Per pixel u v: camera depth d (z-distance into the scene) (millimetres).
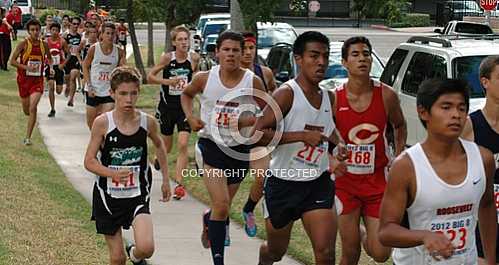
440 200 5656
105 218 8352
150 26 37750
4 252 9492
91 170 8188
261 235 11344
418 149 5707
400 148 8617
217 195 9359
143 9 27906
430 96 5621
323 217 8062
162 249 10672
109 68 16734
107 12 37594
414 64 15656
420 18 63125
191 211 12828
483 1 24703
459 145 5777
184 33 14586
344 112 8312
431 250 5441
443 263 5848
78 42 25609
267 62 20578
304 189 8164
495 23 41625
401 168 5680
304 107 8039
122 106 8164
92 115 16922
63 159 16781
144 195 8453
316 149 8086
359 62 8180
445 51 14703
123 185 8273
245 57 10633
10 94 26609
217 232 9398
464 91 5645
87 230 10906
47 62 20859
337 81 16734
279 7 20797
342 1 65750
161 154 8789
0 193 12352
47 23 29500
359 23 60750
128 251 8812
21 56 17781
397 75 16078
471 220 5809
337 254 10203
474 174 5699
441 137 5633
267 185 8438
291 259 10195
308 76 8023
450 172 5660
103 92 16797
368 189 8430
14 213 11344
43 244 10023
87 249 10016
